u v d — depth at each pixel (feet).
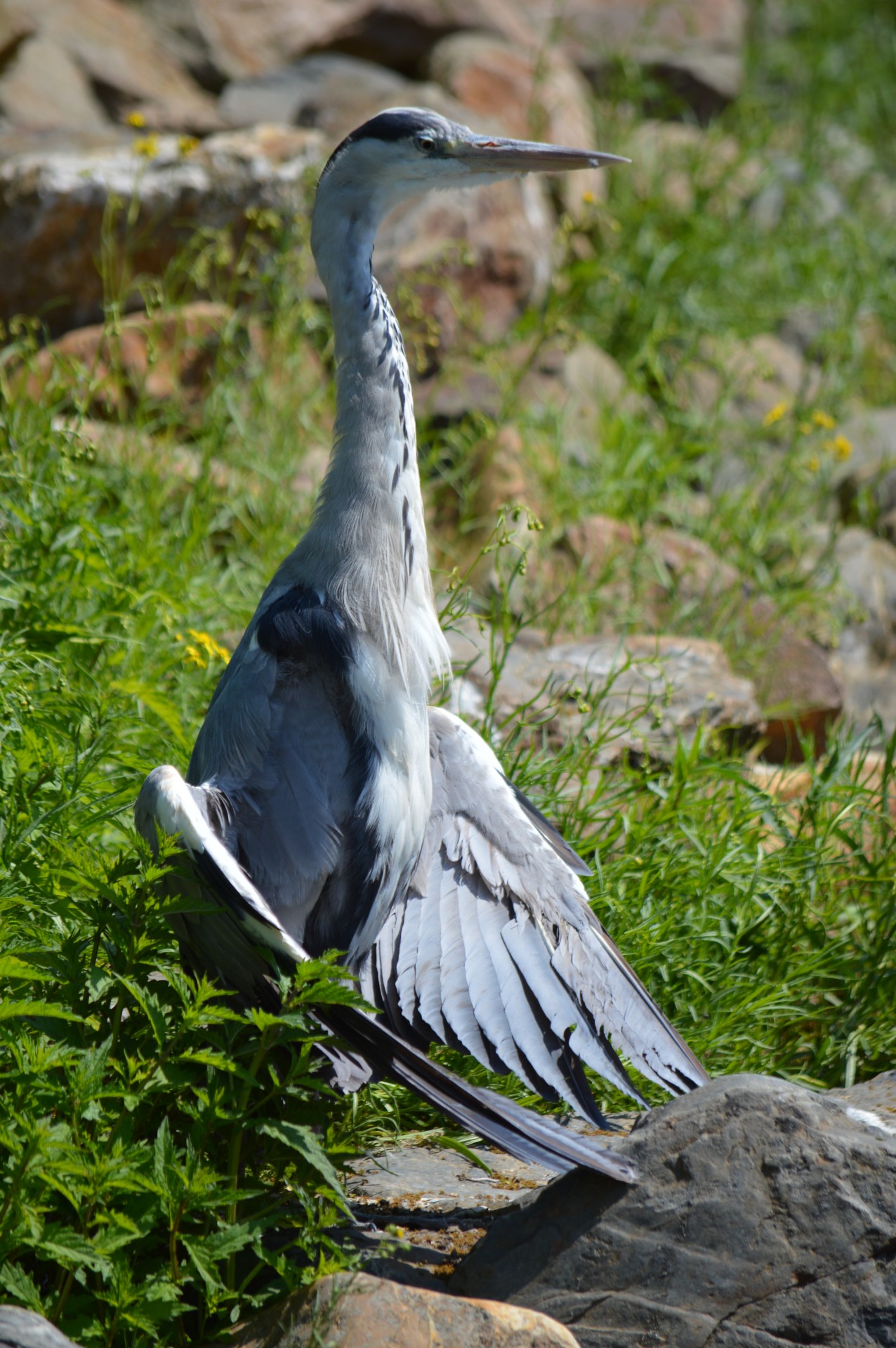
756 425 55.42
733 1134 18.11
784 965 28.40
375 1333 16.24
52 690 28.19
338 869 21.76
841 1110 18.63
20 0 66.08
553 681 35.27
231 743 21.88
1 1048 19.07
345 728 21.98
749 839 30.07
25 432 36.55
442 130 24.13
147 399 43.83
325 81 70.38
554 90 67.72
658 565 43.19
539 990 21.97
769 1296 17.12
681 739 31.22
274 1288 17.83
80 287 47.32
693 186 68.39
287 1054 20.34
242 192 47.62
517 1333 16.34
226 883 18.76
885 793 30.76
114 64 66.85
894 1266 17.04
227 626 35.29
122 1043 19.22
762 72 91.25
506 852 22.86
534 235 55.31
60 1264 16.76
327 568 22.81
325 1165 17.66
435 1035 21.97
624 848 28.96
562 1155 18.17
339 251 23.91
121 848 25.71
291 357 45.47
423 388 51.03
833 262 68.69
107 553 33.19
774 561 48.78
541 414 49.08
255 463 40.83
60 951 20.81
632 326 59.57
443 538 45.62
